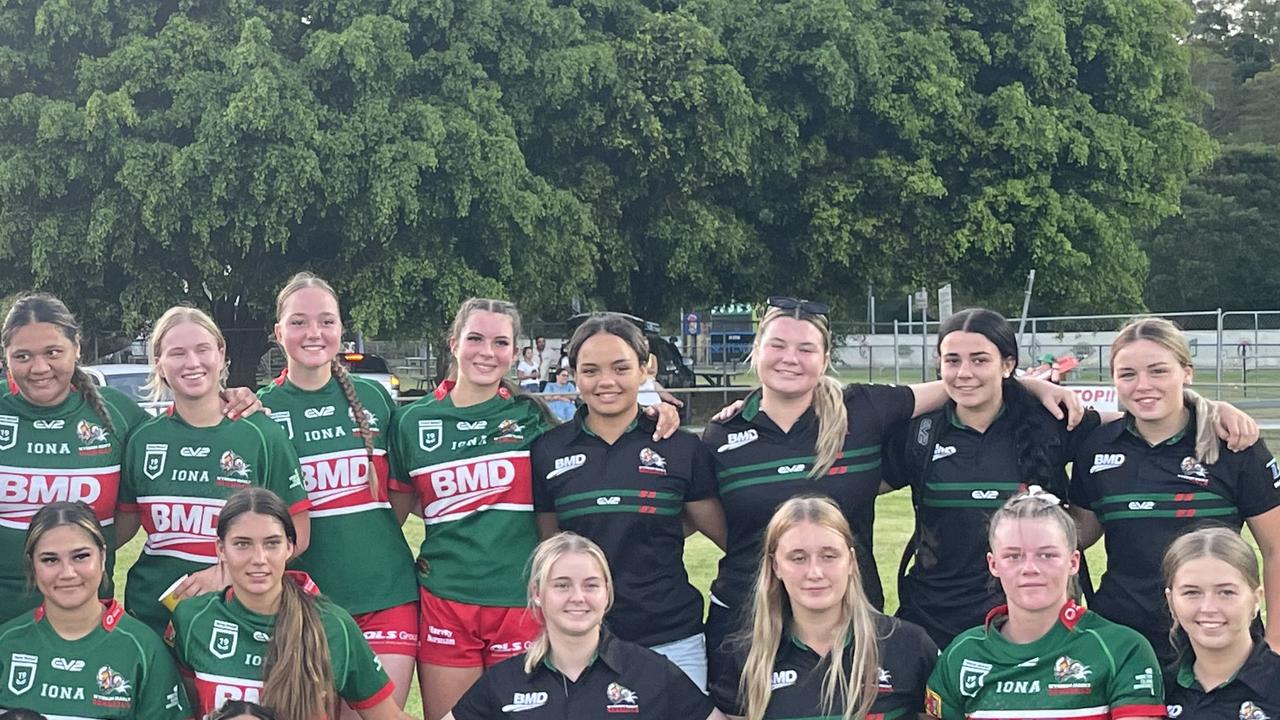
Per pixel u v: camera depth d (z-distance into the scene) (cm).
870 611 434
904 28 2345
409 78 1980
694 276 2317
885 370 3130
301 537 495
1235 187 4741
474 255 2083
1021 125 2297
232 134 1838
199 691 445
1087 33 2441
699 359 3212
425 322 2009
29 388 475
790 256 2428
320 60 1878
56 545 429
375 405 518
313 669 435
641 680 427
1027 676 412
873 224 2305
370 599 501
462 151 1923
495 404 505
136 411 516
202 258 1955
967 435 479
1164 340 456
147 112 1970
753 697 426
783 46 2203
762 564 438
